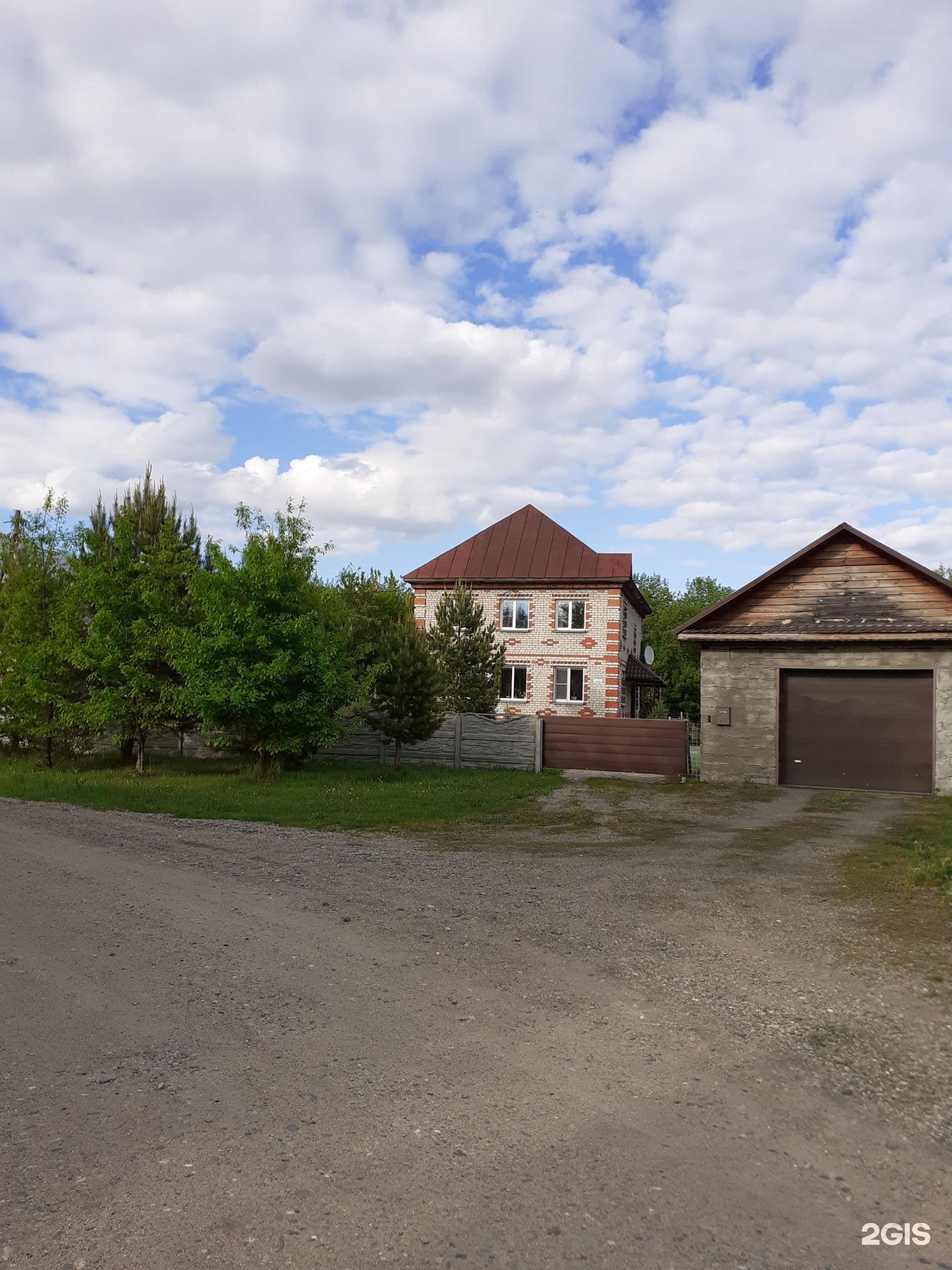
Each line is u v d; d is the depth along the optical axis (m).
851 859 10.39
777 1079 4.32
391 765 22.62
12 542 22.12
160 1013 5.15
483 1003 5.35
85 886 8.34
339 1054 4.57
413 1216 3.14
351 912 7.50
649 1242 3.01
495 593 36.00
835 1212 3.22
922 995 5.51
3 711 21.55
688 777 21.27
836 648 19.86
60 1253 2.90
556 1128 3.80
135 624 19.42
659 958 6.25
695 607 69.62
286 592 18.23
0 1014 5.10
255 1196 3.26
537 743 22.27
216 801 14.78
